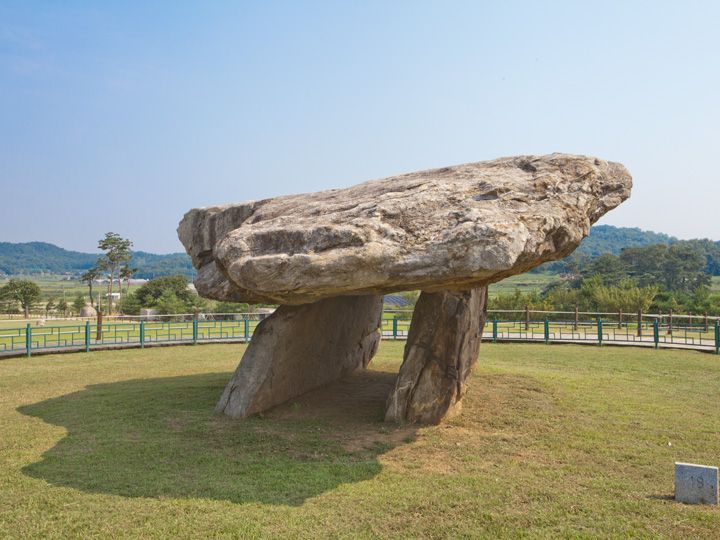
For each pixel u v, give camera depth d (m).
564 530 4.71
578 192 6.78
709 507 5.12
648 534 4.63
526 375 10.96
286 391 9.02
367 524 4.82
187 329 22.78
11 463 6.25
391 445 7.00
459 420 7.98
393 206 6.17
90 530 4.67
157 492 5.43
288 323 8.72
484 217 5.70
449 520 4.90
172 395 9.74
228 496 5.34
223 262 6.61
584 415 8.27
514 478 5.87
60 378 11.70
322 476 5.89
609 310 26.86
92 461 6.32
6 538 4.54
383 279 5.82
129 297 39.97
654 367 12.77
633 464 6.32
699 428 7.63
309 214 6.97
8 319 32.53
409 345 8.41
